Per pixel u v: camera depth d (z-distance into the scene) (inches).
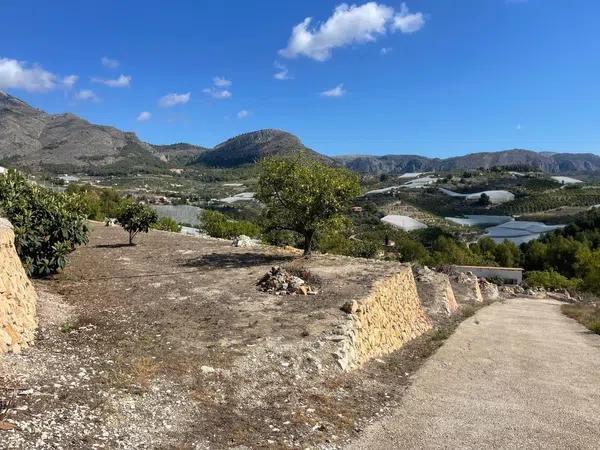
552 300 1680.6
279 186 728.3
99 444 200.5
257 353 345.7
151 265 660.1
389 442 254.4
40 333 327.6
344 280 571.2
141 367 293.4
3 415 201.3
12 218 469.1
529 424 287.4
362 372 384.5
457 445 253.0
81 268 605.3
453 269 1520.7
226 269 642.2
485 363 454.6
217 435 233.8
